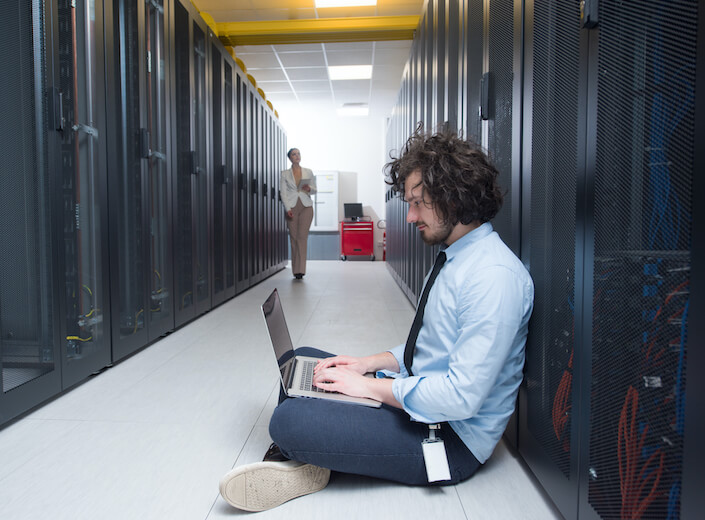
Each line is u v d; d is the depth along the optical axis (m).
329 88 8.16
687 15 0.68
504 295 1.14
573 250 1.10
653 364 0.78
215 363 2.60
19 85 1.77
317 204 10.08
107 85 2.41
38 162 1.89
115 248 2.50
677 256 0.71
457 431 1.29
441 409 1.15
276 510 1.24
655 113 0.77
